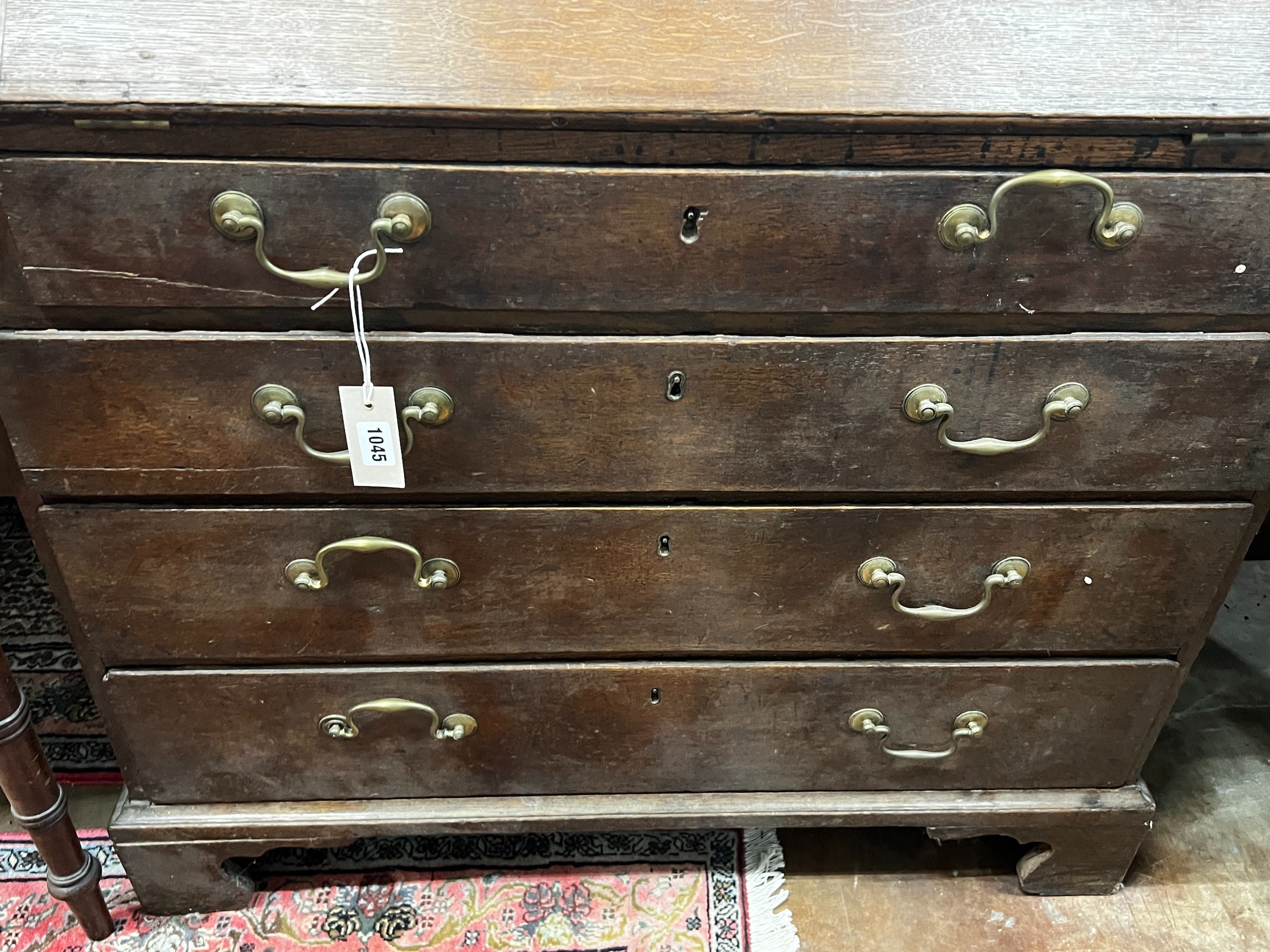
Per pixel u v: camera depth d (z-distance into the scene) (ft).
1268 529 4.98
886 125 2.02
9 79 1.91
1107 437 2.45
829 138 2.05
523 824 3.14
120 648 2.71
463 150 2.02
